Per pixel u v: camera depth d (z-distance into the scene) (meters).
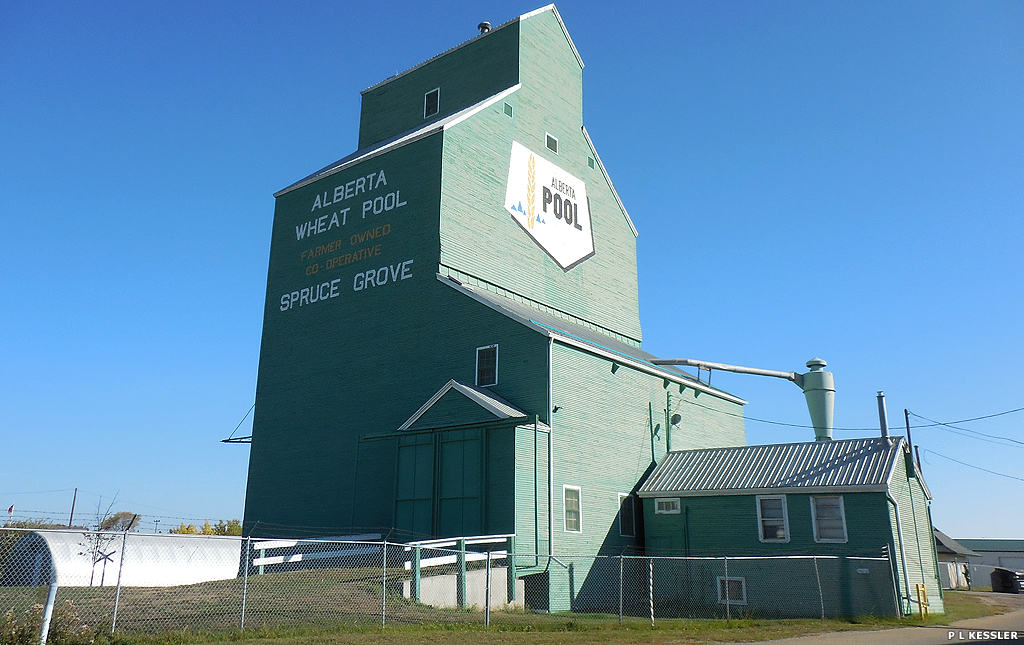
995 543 94.75
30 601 18.44
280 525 36.59
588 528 31.00
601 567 31.05
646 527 33.59
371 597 21.55
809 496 29.59
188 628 16.56
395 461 33.09
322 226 40.16
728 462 33.75
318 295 39.06
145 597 20.20
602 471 32.47
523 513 28.16
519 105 41.19
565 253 42.00
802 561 28.75
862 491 28.34
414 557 25.81
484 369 32.38
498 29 43.19
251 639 15.77
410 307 35.28
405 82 47.06
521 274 38.81
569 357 31.91
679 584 31.83
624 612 29.70
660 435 36.75
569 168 43.88
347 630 17.45
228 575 28.77
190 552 27.84
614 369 34.62
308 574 24.56
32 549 24.94
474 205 37.09
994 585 53.28
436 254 34.88
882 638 19.66
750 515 30.83
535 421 29.28
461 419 30.03
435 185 35.75
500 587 26.69
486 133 38.69
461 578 24.59
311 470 36.31
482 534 28.27
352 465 34.94
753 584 29.66
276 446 38.03
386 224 37.34
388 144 38.72
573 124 45.06
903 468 30.64
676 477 34.03
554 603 28.50
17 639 13.44
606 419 33.44
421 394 33.84
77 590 21.27
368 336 36.38
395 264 36.41
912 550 29.69
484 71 43.31
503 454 28.75
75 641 14.16
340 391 36.56
